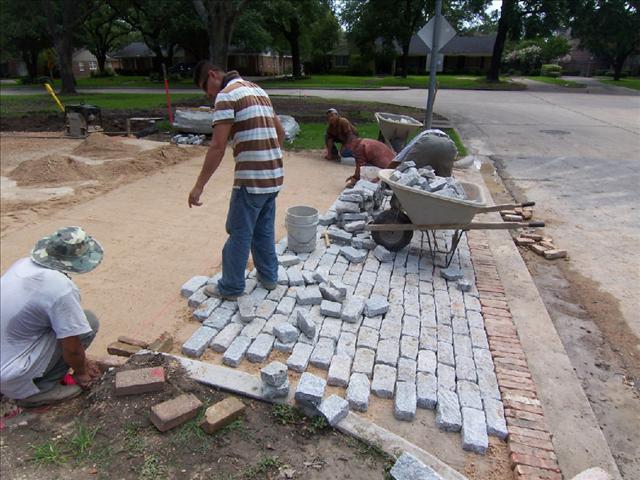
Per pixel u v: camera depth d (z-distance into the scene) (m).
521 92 30.92
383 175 5.27
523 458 2.72
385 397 3.20
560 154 11.97
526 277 5.10
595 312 4.64
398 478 2.42
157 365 3.22
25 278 2.63
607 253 6.04
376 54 46.19
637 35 36.06
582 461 2.77
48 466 2.51
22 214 6.85
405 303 4.36
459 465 2.73
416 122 9.96
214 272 5.02
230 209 3.97
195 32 37.22
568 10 33.91
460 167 10.23
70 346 2.77
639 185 9.09
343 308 4.22
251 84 3.93
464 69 58.97
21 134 13.96
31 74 45.16
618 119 18.16
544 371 3.56
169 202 7.44
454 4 38.47
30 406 2.93
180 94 27.58
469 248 5.75
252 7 33.44
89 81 46.25
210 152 3.64
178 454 2.59
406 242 5.36
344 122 9.88
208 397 3.02
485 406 3.12
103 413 2.85
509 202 8.06
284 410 2.93
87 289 4.63
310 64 57.06
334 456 2.63
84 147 11.09
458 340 3.84
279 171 3.98
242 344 3.62
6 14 33.03
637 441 3.06
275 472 2.51
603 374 3.72
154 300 4.45
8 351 2.70
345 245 5.63
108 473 2.47
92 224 6.44
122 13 34.47
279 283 4.60
